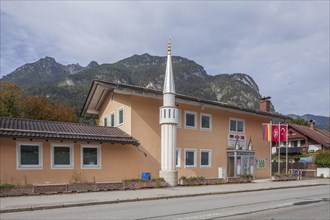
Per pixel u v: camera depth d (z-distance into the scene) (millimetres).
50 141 19375
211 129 27984
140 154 23297
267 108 37438
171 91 22797
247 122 31562
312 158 40844
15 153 18078
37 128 19344
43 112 47781
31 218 10438
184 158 25609
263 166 32656
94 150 21188
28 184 17531
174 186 21594
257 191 20547
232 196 17328
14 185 15758
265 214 11281
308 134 51969
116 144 22141
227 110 29109
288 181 29453
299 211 12023
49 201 13781
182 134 25609
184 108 26000
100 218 10414
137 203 14273
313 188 23422
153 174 23812
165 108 22391
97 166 21109
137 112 23500
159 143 24562
